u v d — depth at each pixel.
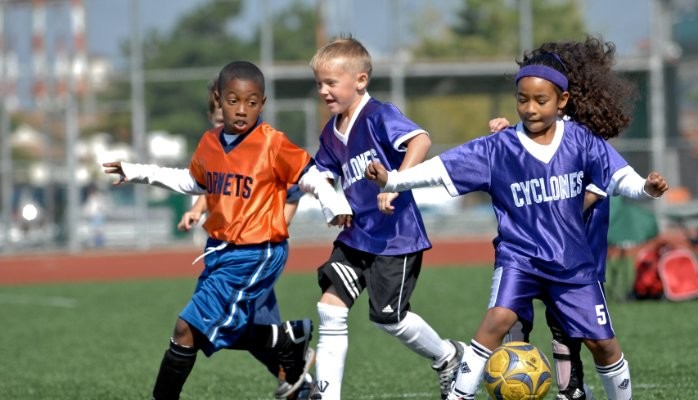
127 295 54.19
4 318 45.09
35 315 46.00
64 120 87.38
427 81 92.06
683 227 47.84
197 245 84.00
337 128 20.70
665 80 86.44
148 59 91.06
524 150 18.03
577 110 19.16
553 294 18.09
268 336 21.36
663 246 44.41
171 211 84.12
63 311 47.34
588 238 18.73
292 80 90.38
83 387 27.06
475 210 86.38
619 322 36.72
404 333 20.20
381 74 88.69
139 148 88.00
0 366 31.38
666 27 86.81
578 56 19.19
